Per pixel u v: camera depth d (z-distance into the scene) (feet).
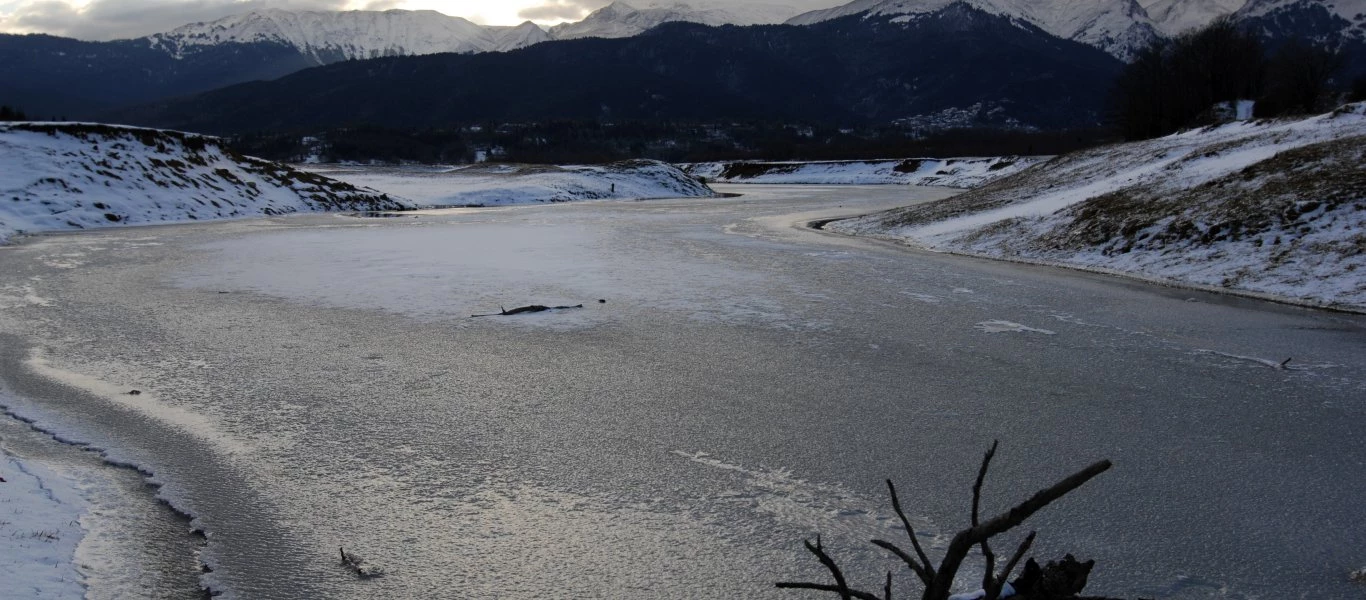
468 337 37.52
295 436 24.21
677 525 18.61
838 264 64.44
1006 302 47.75
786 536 18.10
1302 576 16.47
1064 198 86.22
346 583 15.92
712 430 25.09
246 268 60.18
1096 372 32.27
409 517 18.88
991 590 8.23
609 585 15.99
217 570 16.28
